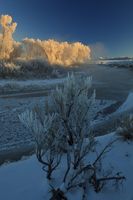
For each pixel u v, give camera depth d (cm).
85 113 451
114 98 2033
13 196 382
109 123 1250
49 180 413
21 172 458
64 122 447
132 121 653
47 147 418
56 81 2884
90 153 514
